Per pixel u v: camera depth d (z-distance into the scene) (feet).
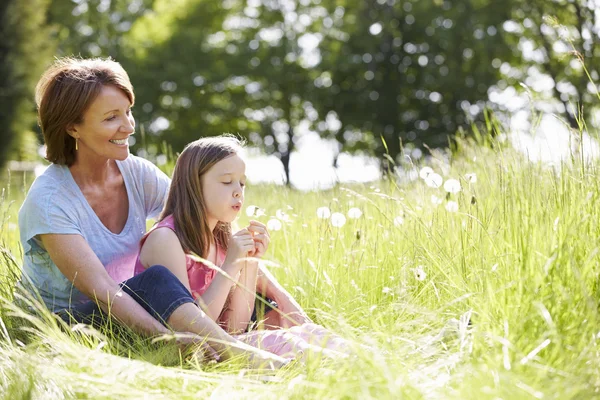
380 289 11.48
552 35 83.56
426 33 96.78
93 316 10.00
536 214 10.09
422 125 97.14
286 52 101.55
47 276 10.73
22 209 10.54
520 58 91.97
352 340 8.12
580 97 77.51
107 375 7.85
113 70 10.62
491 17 91.35
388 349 8.20
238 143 11.25
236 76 101.81
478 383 7.24
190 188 10.71
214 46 103.04
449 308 9.89
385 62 99.04
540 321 8.36
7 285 11.34
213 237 11.12
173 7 106.01
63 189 10.60
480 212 11.44
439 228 11.96
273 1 105.19
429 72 94.99
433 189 14.15
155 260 10.51
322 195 16.79
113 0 103.91
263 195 21.04
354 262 12.17
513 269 9.50
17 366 8.07
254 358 9.08
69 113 10.36
